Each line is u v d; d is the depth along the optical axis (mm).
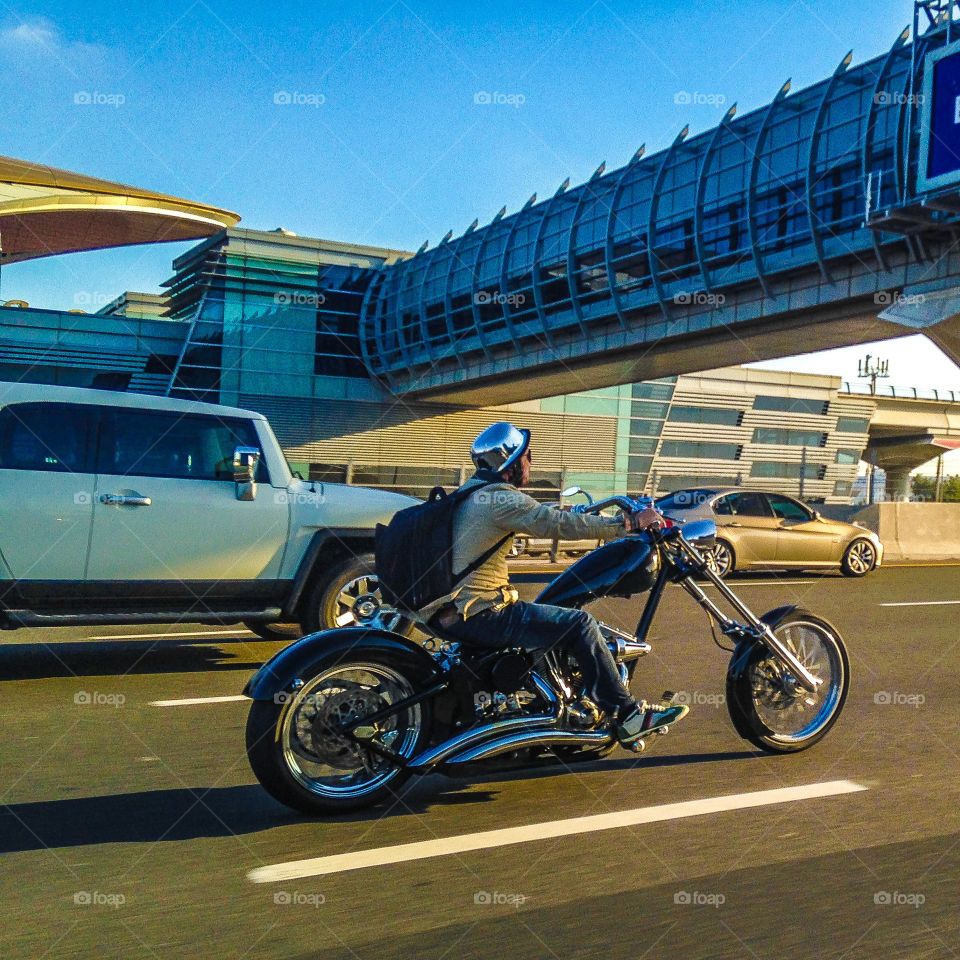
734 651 5031
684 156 37156
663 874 3443
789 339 36344
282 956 2807
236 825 3934
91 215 59938
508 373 46781
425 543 4223
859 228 29656
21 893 3238
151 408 7340
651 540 4578
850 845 3762
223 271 49594
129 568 7094
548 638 4254
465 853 3635
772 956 2820
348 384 52500
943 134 25484
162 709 5930
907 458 78875
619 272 39281
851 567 16625
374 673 4172
